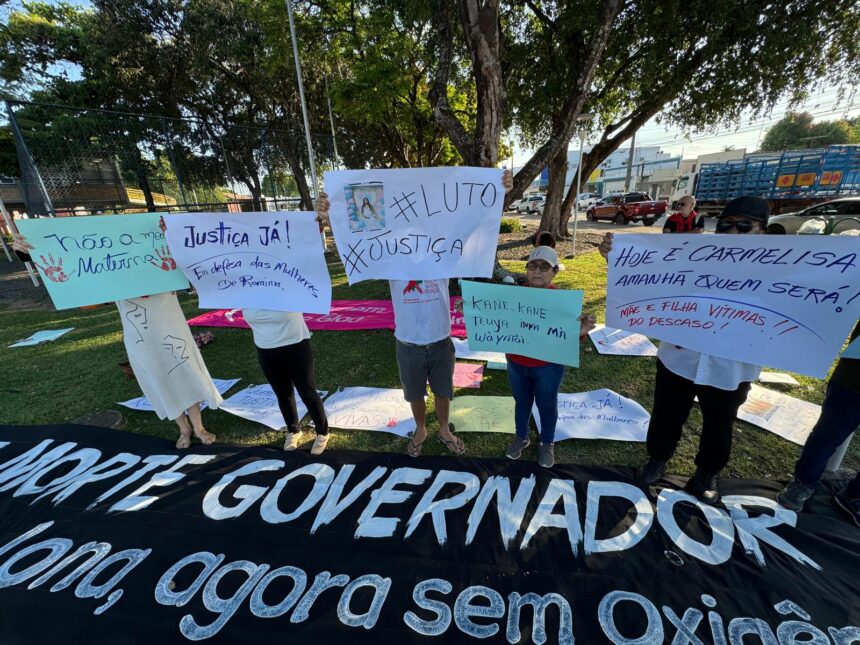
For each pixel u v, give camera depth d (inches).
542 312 82.2
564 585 68.6
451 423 116.1
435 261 86.2
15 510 89.0
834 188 513.3
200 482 95.0
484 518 82.5
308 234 87.4
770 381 131.2
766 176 570.9
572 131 237.5
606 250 82.6
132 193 593.3
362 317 217.9
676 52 308.7
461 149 235.8
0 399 145.1
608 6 208.4
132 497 91.2
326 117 561.0
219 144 420.8
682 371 77.3
